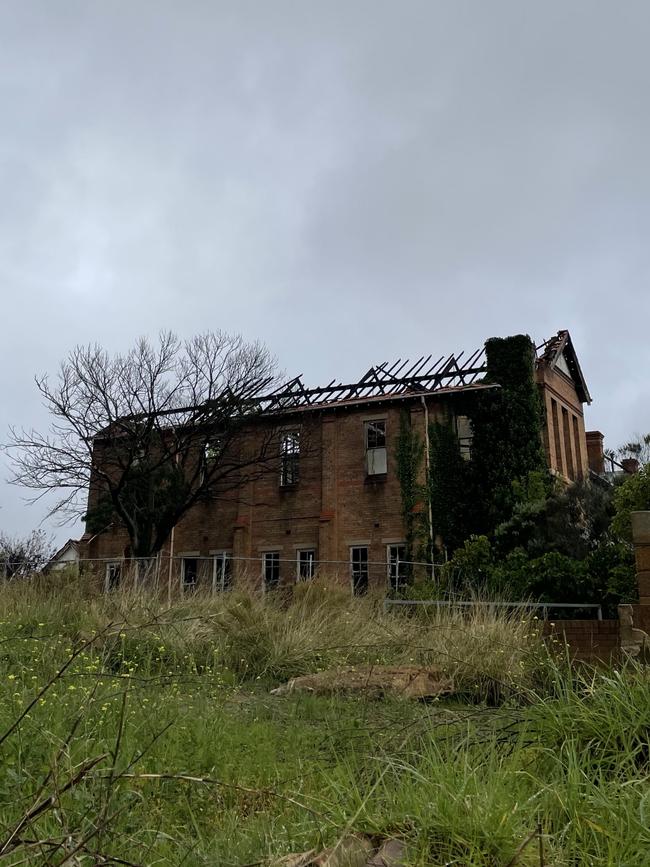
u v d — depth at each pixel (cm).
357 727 575
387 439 2923
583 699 471
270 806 427
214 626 1092
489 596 1466
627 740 411
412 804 335
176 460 3108
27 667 719
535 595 1686
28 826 318
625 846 294
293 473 3047
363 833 324
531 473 2453
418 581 2030
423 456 2844
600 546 1873
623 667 499
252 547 3020
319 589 1316
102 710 523
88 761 345
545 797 343
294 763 515
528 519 2167
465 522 2777
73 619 1145
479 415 2862
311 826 351
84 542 3288
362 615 1216
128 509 2931
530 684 838
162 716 582
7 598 1244
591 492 2155
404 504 2816
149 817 386
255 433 3102
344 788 389
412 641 1045
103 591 1333
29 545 2783
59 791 321
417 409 2908
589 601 1650
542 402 2986
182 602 1212
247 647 1050
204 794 443
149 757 457
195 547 3114
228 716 670
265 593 1297
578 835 311
